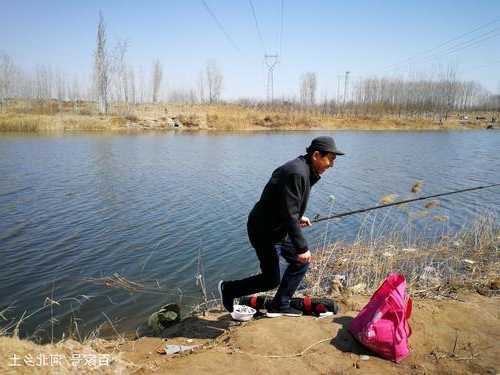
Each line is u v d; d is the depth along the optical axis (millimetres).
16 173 17094
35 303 6234
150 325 5047
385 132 51406
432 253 8055
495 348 3701
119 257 8195
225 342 3928
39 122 38625
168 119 49219
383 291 3799
